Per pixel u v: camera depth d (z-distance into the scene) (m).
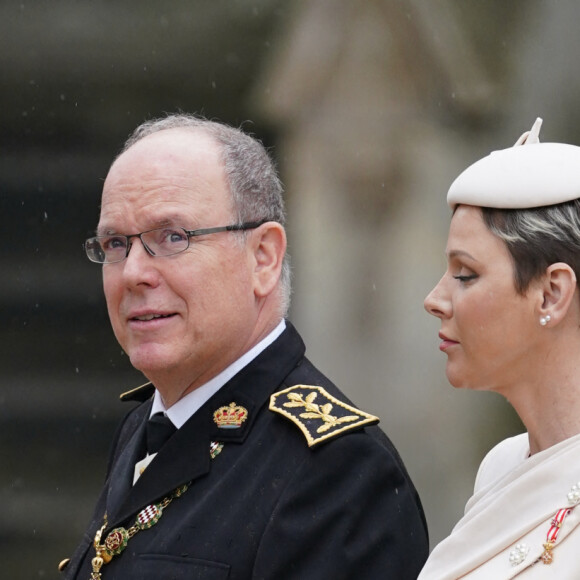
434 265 32.00
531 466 7.59
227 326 9.80
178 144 9.90
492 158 7.88
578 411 7.59
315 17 32.19
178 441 9.81
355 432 9.45
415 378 31.91
